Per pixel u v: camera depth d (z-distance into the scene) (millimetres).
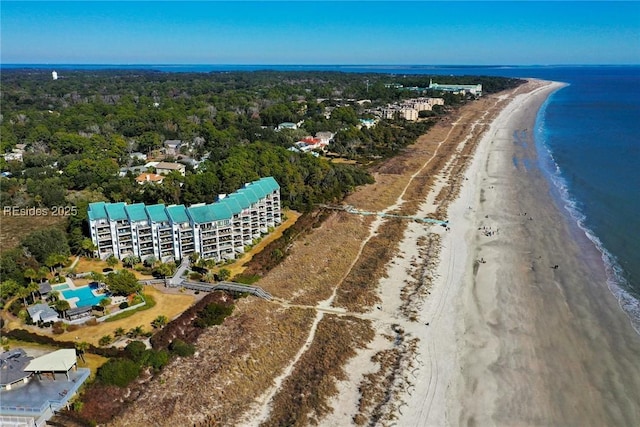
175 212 97625
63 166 169625
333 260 100312
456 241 110750
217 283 88938
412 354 70438
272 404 60406
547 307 83625
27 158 173125
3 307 81312
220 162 150625
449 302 85125
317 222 121312
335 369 66625
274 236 113438
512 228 118438
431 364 68750
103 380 62000
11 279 85062
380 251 104688
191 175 138250
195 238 96562
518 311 82562
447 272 95938
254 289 86688
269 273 94188
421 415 59375
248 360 68000
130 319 77812
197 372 65375
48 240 97812
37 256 95188
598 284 90938
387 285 90562
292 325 76938
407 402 61312
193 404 59750
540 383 65438
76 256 101500
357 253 104500
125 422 56719
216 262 98062
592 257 101812
